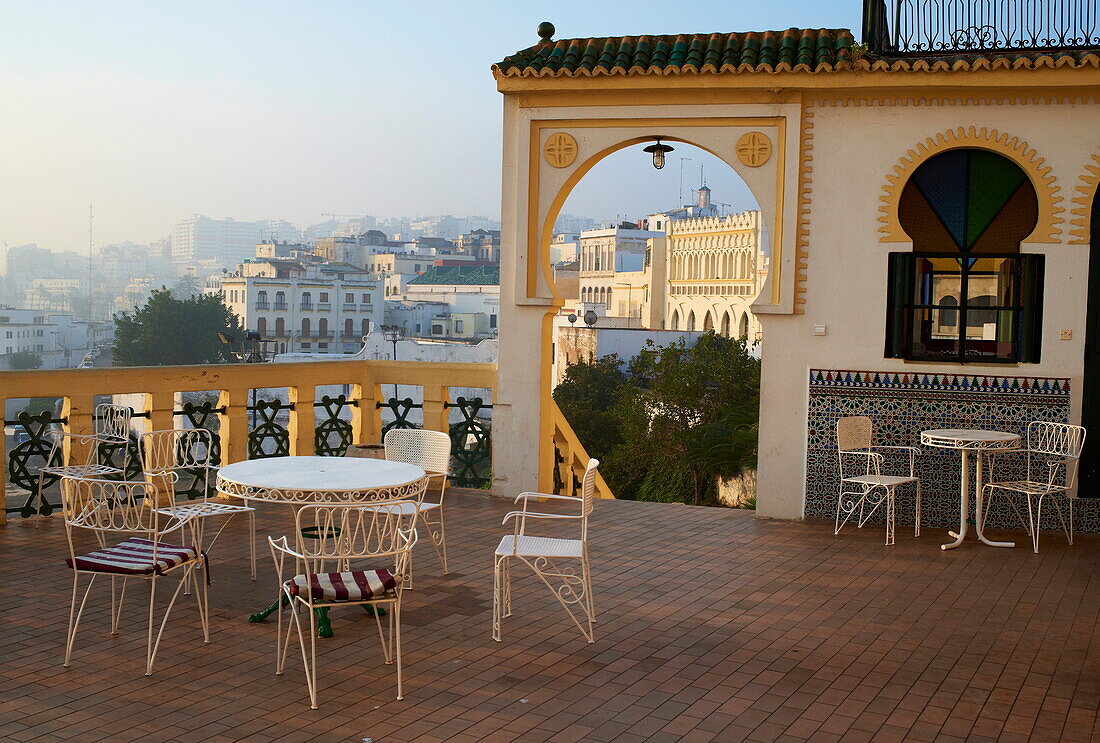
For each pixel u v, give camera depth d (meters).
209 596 7.77
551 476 12.20
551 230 11.77
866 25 10.90
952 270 10.60
